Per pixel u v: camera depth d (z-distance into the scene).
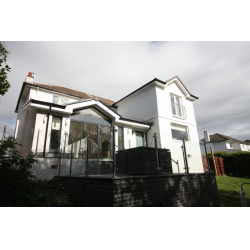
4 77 5.56
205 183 6.07
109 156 6.02
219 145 34.72
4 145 4.39
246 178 15.16
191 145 6.55
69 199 5.30
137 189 4.08
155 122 12.56
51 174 7.81
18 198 4.22
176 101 14.75
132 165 5.39
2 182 4.07
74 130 10.09
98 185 4.25
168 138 6.61
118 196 3.68
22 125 13.03
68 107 9.49
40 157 7.71
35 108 8.98
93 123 10.97
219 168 16.61
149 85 13.27
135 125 12.34
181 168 6.04
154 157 5.46
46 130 8.66
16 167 4.59
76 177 5.61
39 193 5.12
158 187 4.58
